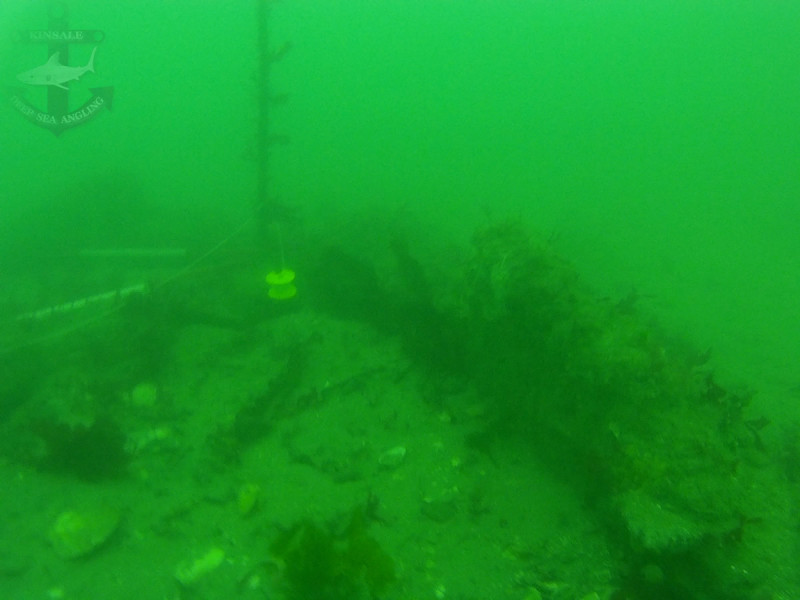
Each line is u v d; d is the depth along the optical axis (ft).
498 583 3.77
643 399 3.94
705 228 15.93
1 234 11.69
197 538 4.13
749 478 4.05
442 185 24.36
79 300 7.62
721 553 3.50
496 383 5.05
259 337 6.68
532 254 4.78
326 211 13.46
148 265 9.60
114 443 4.72
